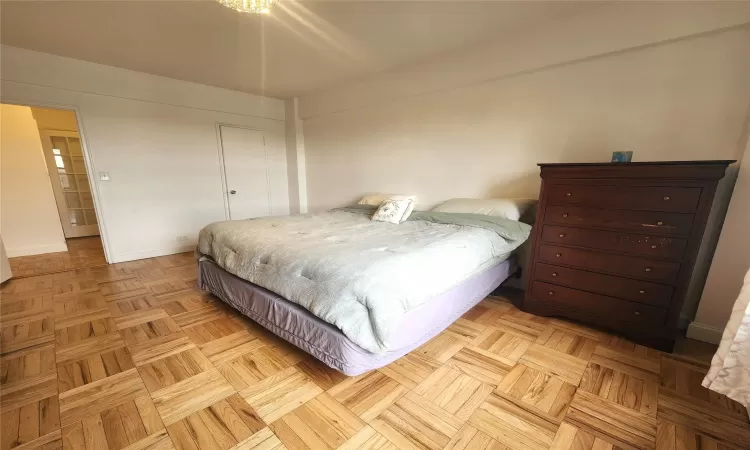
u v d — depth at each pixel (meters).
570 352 1.74
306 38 2.47
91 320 2.09
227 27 2.28
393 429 1.21
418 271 1.48
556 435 1.18
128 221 3.49
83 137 3.10
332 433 1.19
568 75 2.25
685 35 1.75
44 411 1.27
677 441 1.16
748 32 1.64
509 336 1.91
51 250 3.84
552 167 1.98
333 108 3.96
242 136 4.32
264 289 1.80
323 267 1.47
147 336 1.89
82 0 1.92
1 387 1.42
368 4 1.98
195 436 1.17
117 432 1.18
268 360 1.65
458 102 2.88
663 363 1.63
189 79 3.62
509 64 2.44
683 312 1.99
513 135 2.58
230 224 2.45
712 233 1.84
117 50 2.74
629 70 2.01
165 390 1.41
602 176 1.81
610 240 1.84
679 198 1.60
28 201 3.67
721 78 1.73
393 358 1.44
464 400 1.37
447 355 1.71
